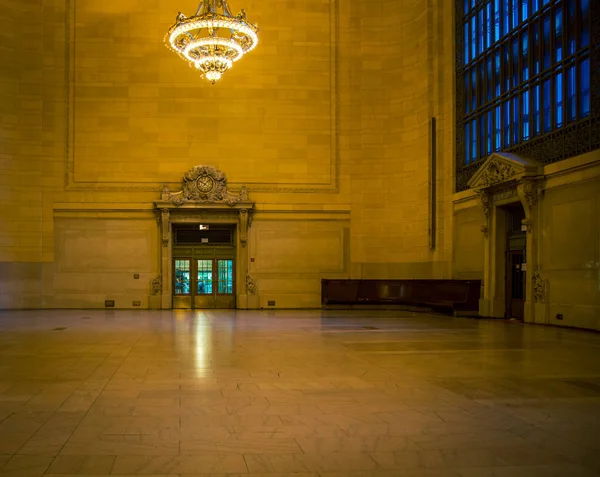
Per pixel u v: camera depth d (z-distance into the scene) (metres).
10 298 20.23
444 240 19.25
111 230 20.86
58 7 20.89
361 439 4.78
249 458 4.32
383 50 21.41
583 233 12.93
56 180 20.70
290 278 21.33
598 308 12.49
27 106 20.61
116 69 21.08
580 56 13.19
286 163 21.52
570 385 6.95
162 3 21.28
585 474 4.01
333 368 8.07
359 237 21.33
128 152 21.03
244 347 10.23
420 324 14.70
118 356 9.15
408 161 20.80
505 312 16.53
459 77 18.98
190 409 5.73
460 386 6.88
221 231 21.73
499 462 4.25
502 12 16.62
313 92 21.67
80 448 4.52
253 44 14.82
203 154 21.27
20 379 7.24
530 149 15.12
